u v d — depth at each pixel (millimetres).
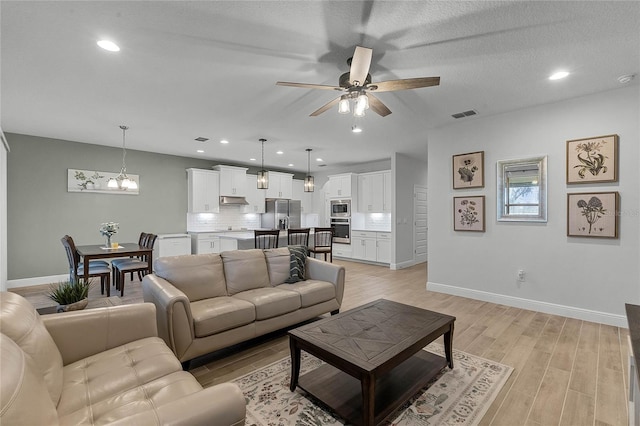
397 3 1853
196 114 3912
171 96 3307
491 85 3053
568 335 2982
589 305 3359
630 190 3119
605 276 3268
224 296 2959
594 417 1819
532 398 2004
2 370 834
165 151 6324
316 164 8172
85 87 3064
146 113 3865
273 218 8203
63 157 5312
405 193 6988
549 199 3594
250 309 2639
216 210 7164
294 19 2016
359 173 8031
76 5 1858
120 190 5961
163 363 1555
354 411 1771
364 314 2361
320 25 2076
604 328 3146
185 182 6945
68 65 2617
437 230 4633
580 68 2695
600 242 3293
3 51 2385
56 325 1573
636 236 3104
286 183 8656
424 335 1983
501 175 3947
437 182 4605
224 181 7266
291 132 4816
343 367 1693
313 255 6312
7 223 4785
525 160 3744
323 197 9336
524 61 2568
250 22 2047
